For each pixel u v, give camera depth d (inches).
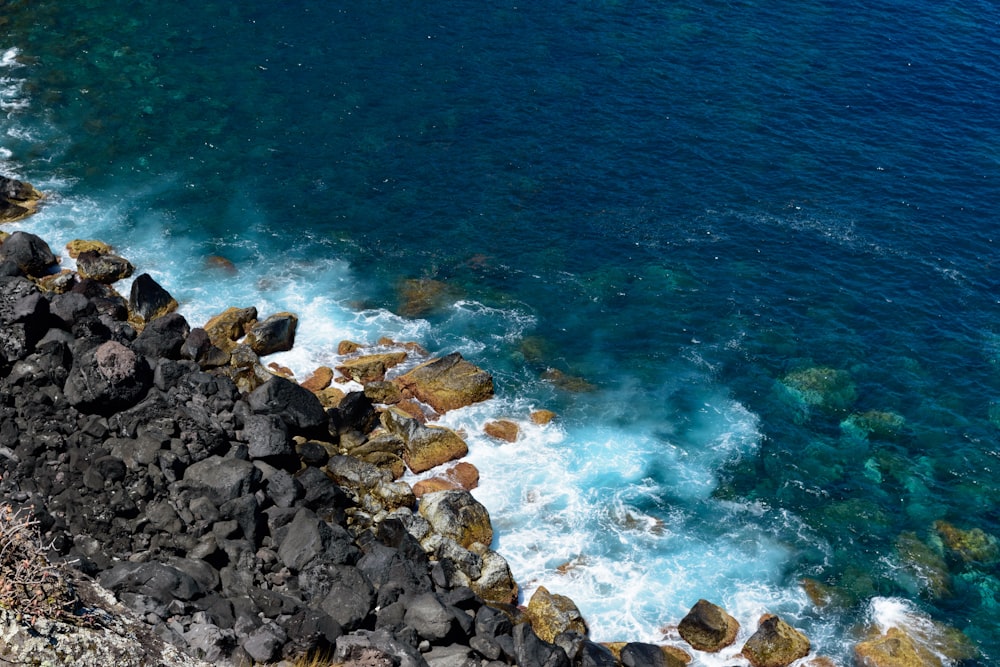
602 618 1759.4
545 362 2285.9
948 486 2032.5
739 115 3009.4
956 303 2447.1
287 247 2524.6
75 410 1847.9
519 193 2716.5
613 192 2731.3
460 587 1700.3
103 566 1539.1
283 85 3016.7
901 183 2787.9
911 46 3348.9
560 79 3117.6
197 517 1676.9
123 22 3233.3
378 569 1681.8
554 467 2039.9
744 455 2089.1
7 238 2325.3
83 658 1167.0
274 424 1909.4
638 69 3186.5
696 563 1870.1
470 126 2918.3
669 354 2311.8
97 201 2583.7
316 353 2247.8
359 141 2844.5
